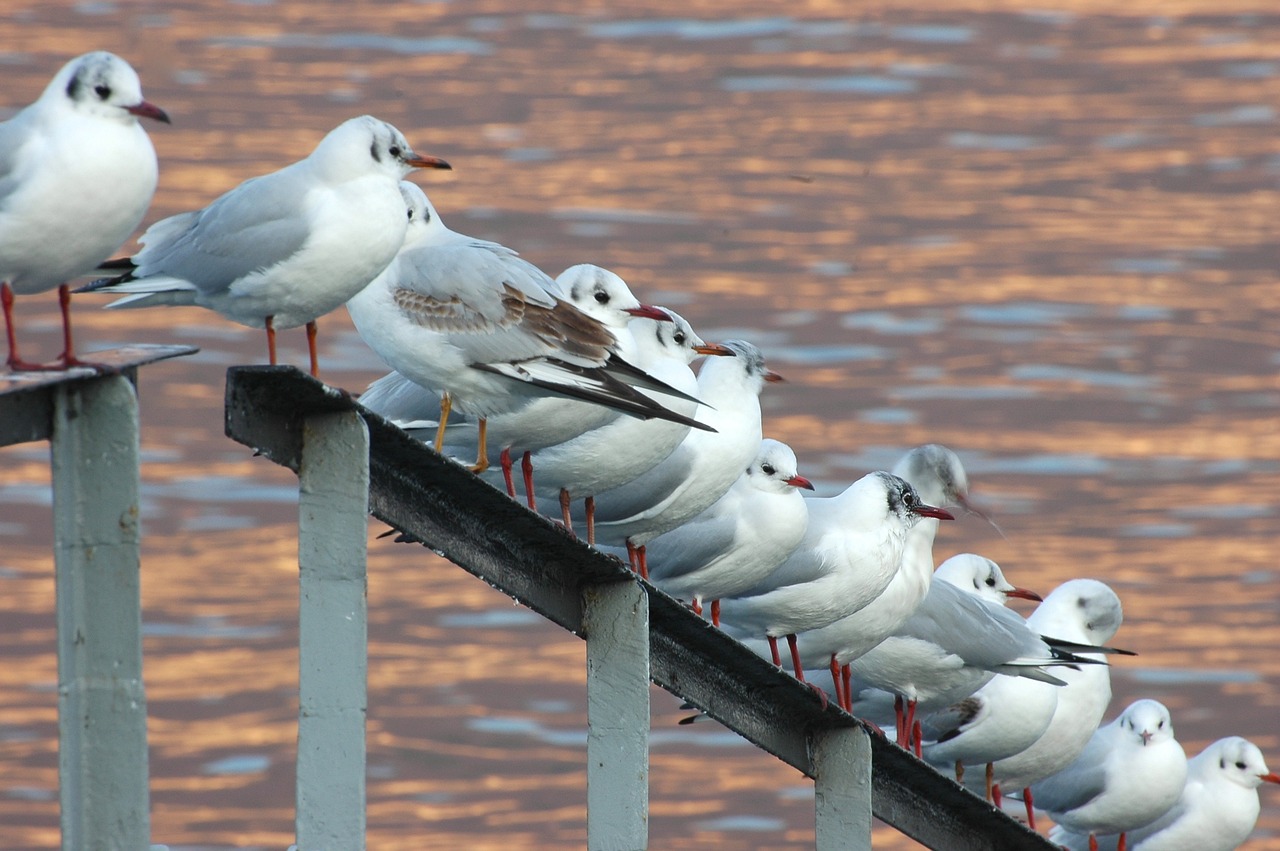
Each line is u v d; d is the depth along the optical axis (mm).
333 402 9211
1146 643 43875
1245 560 47812
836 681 16797
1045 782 20047
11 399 8508
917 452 19438
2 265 10055
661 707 42375
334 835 9336
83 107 10062
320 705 9383
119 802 8773
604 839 11305
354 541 9359
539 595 11062
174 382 53594
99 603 8766
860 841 13406
